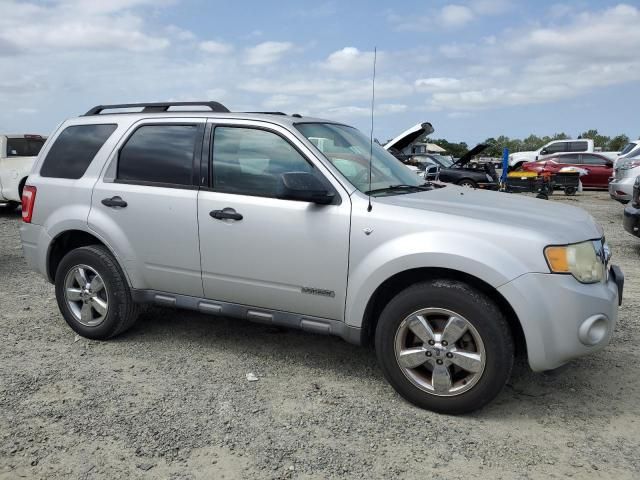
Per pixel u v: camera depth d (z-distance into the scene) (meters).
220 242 4.06
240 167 4.08
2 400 3.63
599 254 3.53
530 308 3.24
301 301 3.87
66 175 4.78
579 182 18.53
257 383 3.94
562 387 3.91
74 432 3.25
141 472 2.88
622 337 4.84
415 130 12.54
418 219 3.51
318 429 3.32
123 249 4.45
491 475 2.88
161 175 4.35
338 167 3.88
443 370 3.45
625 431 3.33
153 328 5.04
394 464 2.97
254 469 2.91
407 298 3.49
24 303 5.80
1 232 10.42
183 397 3.71
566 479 2.85
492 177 17.28
